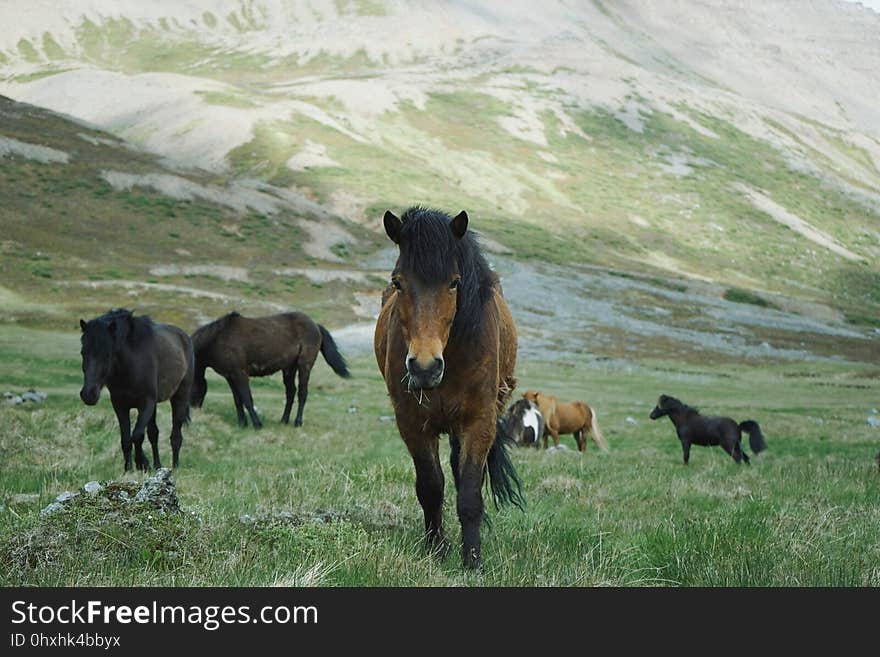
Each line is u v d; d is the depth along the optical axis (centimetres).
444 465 1259
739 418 2983
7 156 8256
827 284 12000
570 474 1316
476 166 14462
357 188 11325
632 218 13275
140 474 1155
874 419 3148
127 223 7594
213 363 2020
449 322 585
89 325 1172
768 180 16712
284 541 596
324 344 2208
